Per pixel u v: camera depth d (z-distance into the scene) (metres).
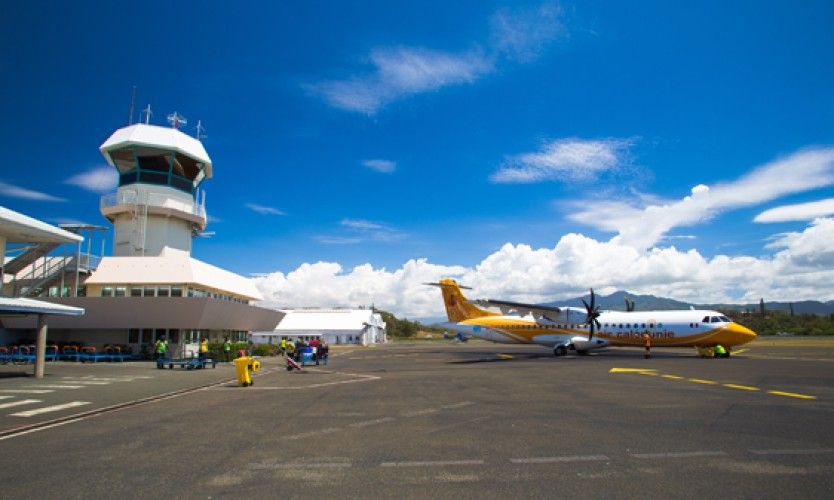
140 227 33.94
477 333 36.53
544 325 33.81
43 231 19.56
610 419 9.29
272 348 42.62
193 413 10.62
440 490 5.32
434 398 12.60
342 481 5.66
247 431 8.59
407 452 6.98
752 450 6.92
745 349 38.09
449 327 38.56
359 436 8.09
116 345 32.31
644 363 23.69
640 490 5.27
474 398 12.44
